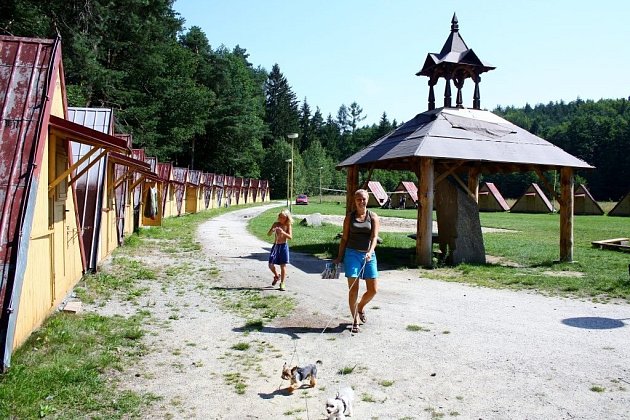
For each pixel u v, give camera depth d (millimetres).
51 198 7652
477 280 11945
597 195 94312
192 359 6215
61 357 5824
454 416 4652
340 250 7676
